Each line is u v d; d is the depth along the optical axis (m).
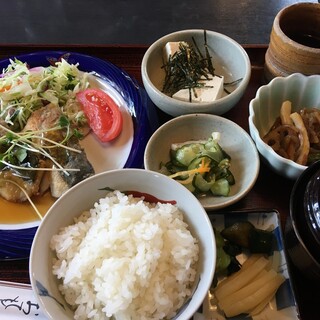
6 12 0.45
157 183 0.26
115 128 0.33
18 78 0.36
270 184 0.31
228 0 0.44
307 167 0.26
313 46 0.34
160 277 0.24
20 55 0.38
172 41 0.36
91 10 0.45
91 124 0.35
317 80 0.31
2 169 0.32
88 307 0.23
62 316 0.22
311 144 0.31
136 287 0.23
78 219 0.26
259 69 0.37
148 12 0.44
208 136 0.32
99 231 0.24
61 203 0.25
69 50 0.39
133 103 0.35
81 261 0.23
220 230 0.27
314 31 0.34
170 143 0.32
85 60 0.38
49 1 0.46
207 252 0.24
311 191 0.24
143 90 0.36
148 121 0.34
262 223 0.27
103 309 0.22
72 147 0.33
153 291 0.23
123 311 0.22
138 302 0.23
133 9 0.45
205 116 0.31
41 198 0.31
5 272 0.28
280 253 0.26
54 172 0.32
